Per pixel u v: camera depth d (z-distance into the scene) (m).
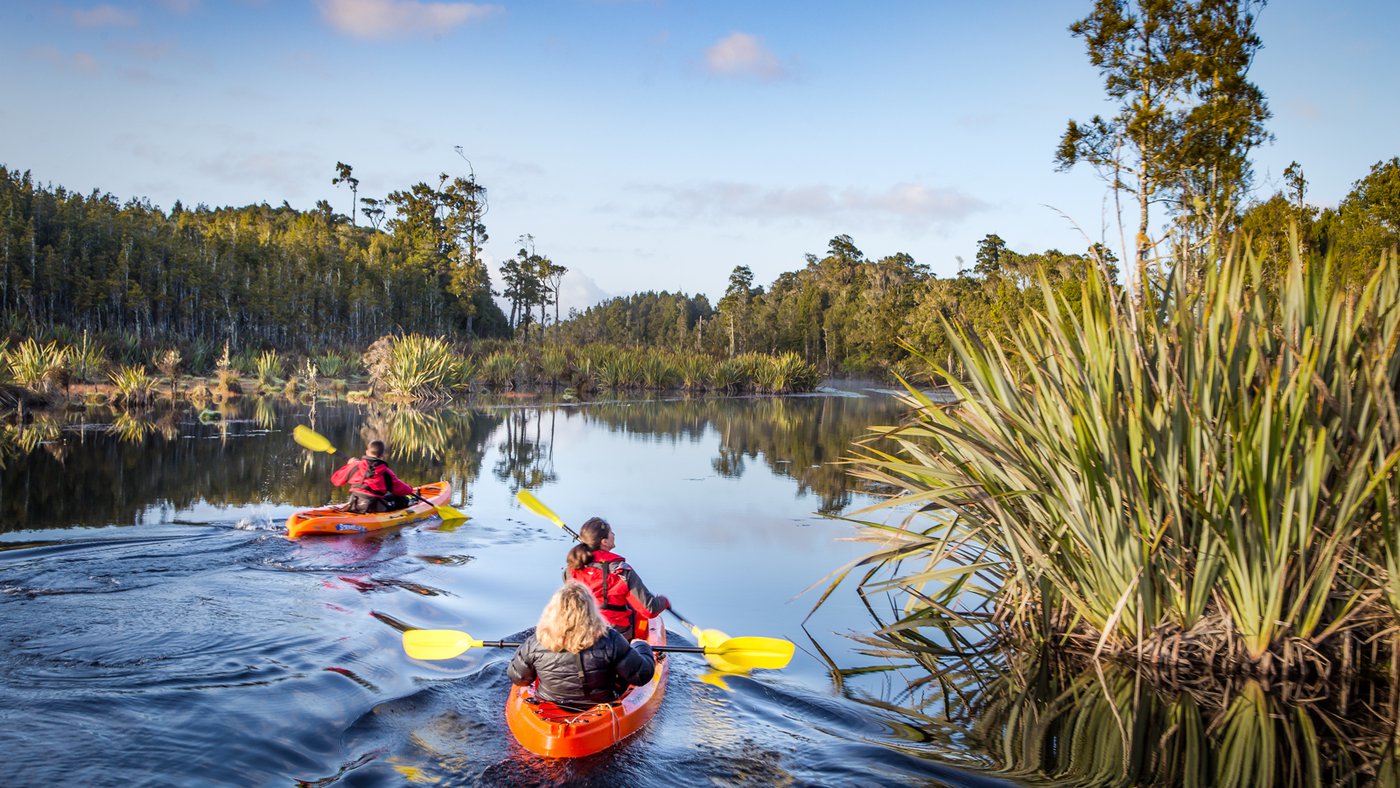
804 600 7.85
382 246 89.94
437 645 5.58
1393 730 4.96
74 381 30.98
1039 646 6.45
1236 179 17.36
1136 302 6.02
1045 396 6.05
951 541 6.78
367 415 26.31
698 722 5.00
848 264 101.06
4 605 6.57
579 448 19.28
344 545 9.20
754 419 28.42
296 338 60.22
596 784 4.17
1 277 45.19
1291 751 4.73
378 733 4.65
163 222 67.12
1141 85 19.16
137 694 4.96
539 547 9.53
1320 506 5.30
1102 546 5.83
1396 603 5.09
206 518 10.30
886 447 19.92
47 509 10.55
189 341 48.38
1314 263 6.11
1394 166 21.78
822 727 5.01
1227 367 5.43
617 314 113.44
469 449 18.50
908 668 6.10
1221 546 5.45
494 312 98.81
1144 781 4.40
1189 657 5.84
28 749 4.19
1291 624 5.50
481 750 4.49
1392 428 5.11
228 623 6.35
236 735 4.49
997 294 47.88
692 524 11.10
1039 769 4.50
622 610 5.79
